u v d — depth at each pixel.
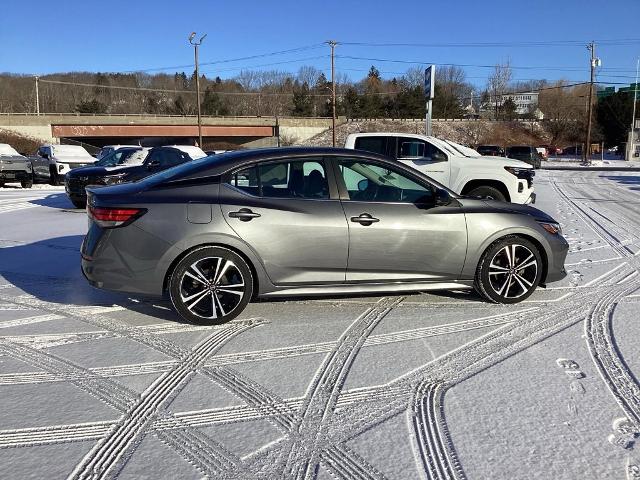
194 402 3.46
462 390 3.62
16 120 65.62
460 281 5.30
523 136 81.31
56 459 2.83
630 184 24.64
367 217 4.93
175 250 4.60
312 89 114.12
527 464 2.79
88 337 4.59
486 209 5.32
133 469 2.75
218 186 4.79
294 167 4.96
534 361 4.07
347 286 5.02
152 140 81.62
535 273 5.46
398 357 4.17
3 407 3.38
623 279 6.55
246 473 2.73
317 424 3.20
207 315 4.79
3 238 9.32
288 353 4.25
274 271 4.82
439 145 10.25
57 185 22.23
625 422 3.20
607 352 4.23
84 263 4.78
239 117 76.62
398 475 2.71
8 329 4.78
